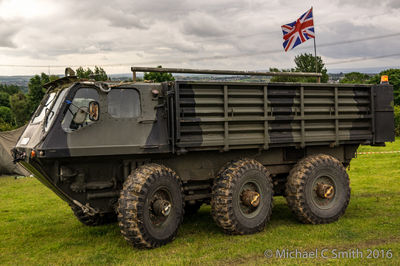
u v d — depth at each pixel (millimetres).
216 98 5750
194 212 7488
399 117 27375
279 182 6926
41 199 9711
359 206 7445
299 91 6312
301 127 6332
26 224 7074
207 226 6457
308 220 6227
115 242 5660
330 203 6430
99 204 5613
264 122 6055
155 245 5223
